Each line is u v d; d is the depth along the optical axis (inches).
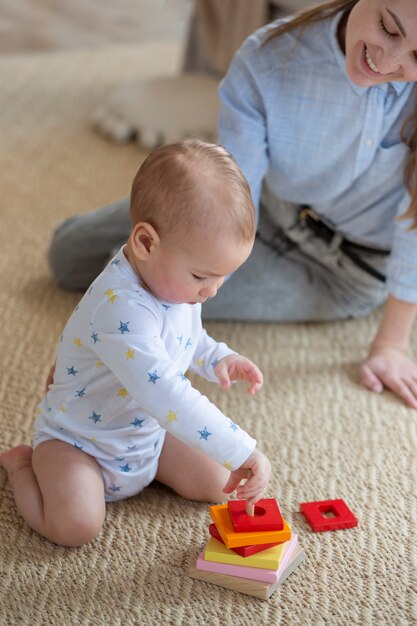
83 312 39.2
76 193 75.9
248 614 37.6
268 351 57.0
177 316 39.6
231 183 37.1
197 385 52.9
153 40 116.6
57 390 41.7
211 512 39.5
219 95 52.1
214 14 85.2
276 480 45.7
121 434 40.8
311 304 59.4
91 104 93.8
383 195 52.4
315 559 40.8
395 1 40.4
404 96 47.6
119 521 42.6
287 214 57.0
